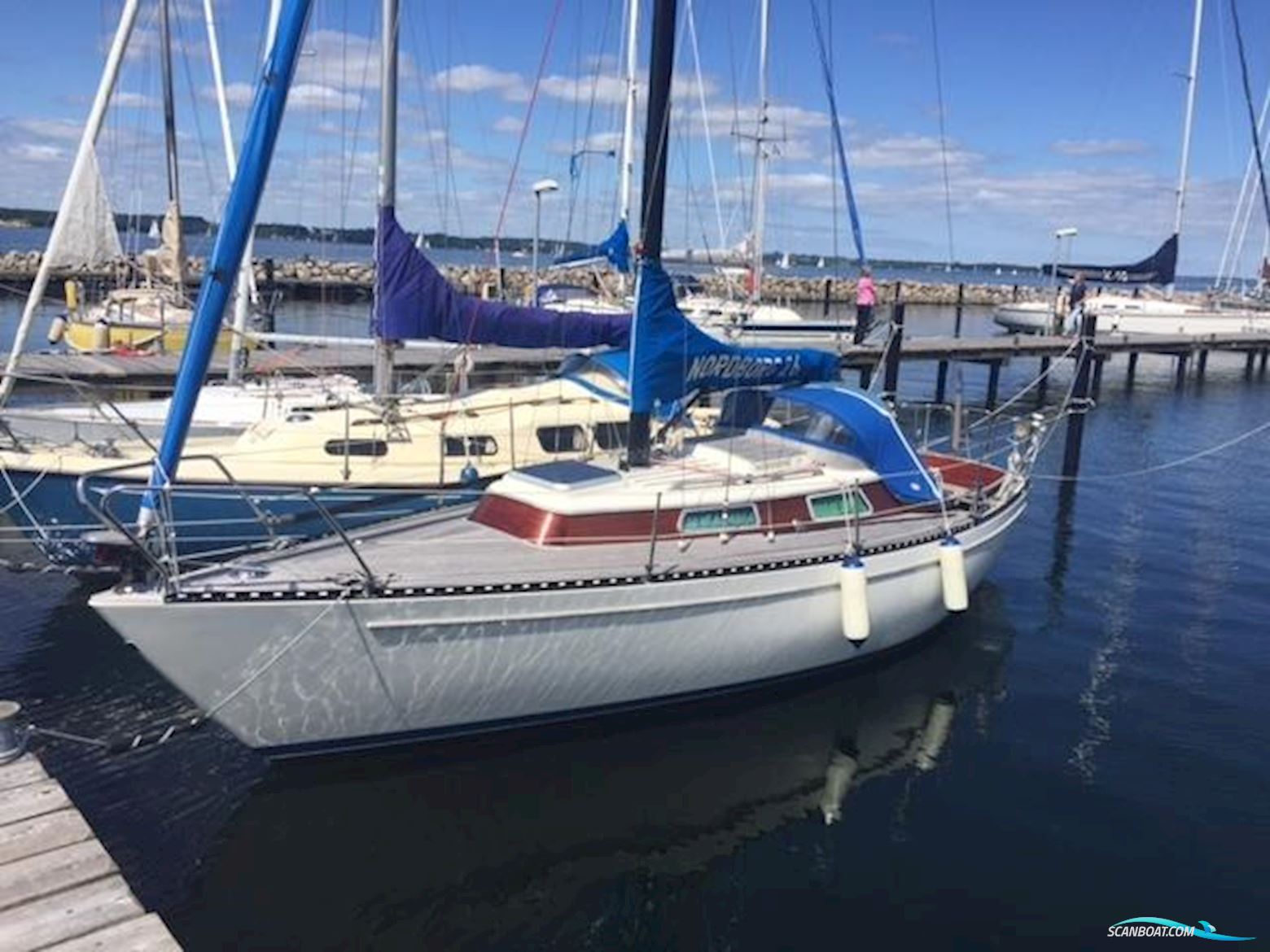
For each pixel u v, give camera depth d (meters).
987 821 7.43
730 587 7.92
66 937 4.75
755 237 28.89
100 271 24.44
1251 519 16.23
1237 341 35.81
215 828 7.05
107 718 8.59
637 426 9.23
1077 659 10.33
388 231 9.70
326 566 7.29
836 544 8.89
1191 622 11.47
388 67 10.60
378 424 11.40
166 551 6.96
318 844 6.94
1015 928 6.32
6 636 10.08
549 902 6.50
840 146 14.71
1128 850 7.10
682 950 6.11
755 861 6.95
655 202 8.61
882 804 7.62
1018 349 29.11
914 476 10.16
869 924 6.36
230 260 7.05
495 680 7.34
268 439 11.15
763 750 8.29
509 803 7.46
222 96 16.41
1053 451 21.94
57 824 5.53
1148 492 17.98
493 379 19.61
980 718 8.95
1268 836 7.28
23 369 16.30
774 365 9.97
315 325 35.59
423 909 6.39
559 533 8.05
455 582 7.13
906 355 27.28
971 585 10.59
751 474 9.36
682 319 9.10
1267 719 9.08
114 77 9.99
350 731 7.20
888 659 9.76
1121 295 39.44
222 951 5.96
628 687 7.90
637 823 7.30
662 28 8.34
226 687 6.73
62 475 10.55
